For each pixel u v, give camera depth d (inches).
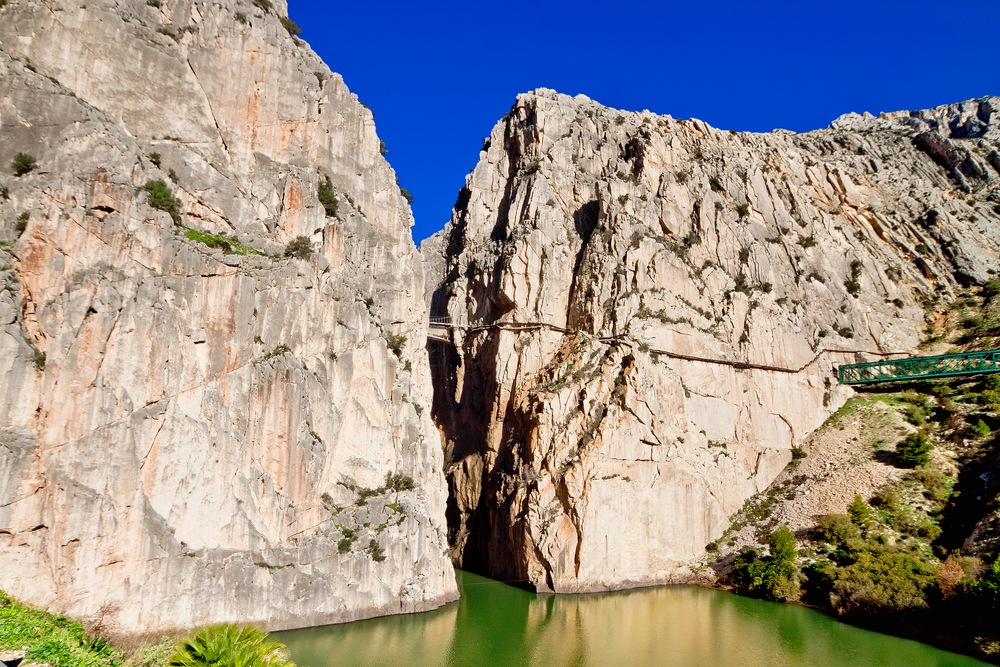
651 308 3412.9
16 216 1820.9
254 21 2456.9
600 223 3676.2
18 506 1656.0
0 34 1973.4
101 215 1908.2
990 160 4761.3
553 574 2886.3
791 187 4210.1
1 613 1285.7
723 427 3442.4
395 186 2797.7
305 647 1908.2
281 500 2097.7
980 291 4111.7
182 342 1975.9
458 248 4210.1
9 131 1894.7
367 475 2374.5
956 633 2121.1
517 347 3555.6
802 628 2321.6
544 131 4047.7
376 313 2603.3
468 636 2151.8
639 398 3179.1
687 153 4072.3
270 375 2129.7
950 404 3427.7
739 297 3654.0
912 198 4530.0
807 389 3688.5
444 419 3924.7
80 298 1817.2
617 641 2153.1
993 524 2549.2
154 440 1875.0
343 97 2677.2
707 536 3221.0
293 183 2406.5
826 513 3043.8
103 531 1752.0
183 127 2250.2
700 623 2385.6
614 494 3026.6
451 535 3700.8
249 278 2145.7
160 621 1806.1
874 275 4160.9
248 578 1980.8
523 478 3164.4
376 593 2256.4
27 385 1718.8
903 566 2495.1
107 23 2137.1
